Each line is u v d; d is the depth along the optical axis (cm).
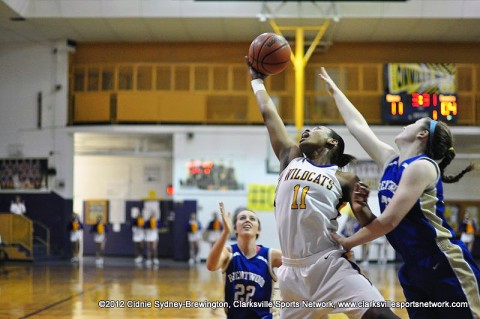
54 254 2028
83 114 2067
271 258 468
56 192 2047
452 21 1770
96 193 2247
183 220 1984
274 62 416
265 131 1986
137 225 1956
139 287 1245
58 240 2036
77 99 2077
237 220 475
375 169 1888
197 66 2052
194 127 2002
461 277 333
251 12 1780
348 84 1980
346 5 1744
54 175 2050
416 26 1827
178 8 1789
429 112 1864
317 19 1783
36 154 2067
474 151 1741
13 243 1950
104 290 1191
